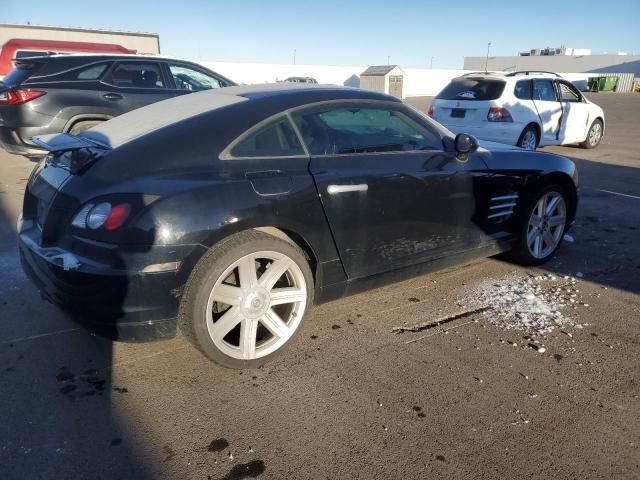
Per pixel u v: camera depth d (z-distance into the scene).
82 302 2.48
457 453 2.24
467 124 9.33
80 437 2.30
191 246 2.47
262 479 2.10
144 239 2.40
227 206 2.56
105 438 2.30
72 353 2.98
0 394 2.58
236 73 36.16
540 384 2.74
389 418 2.46
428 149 3.54
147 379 2.75
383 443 2.30
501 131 9.03
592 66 69.56
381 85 37.06
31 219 3.03
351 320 3.43
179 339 3.16
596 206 6.49
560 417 2.49
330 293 3.12
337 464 2.18
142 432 2.35
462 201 3.65
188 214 2.46
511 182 3.96
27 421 2.40
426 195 3.41
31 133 6.70
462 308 3.61
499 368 2.89
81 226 2.48
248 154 2.78
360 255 3.17
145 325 2.50
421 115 3.60
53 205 2.65
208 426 2.39
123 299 2.43
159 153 2.61
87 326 2.59
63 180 2.70
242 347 2.76
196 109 2.98
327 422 2.43
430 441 2.31
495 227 3.98
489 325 3.38
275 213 2.71
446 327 3.34
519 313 3.54
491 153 3.92
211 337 2.62
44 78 6.76
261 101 2.96
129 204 2.42
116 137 2.87
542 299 3.77
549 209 4.36
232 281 2.74
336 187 2.95
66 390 2.63
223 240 2.60
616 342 3.18
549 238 4.47
